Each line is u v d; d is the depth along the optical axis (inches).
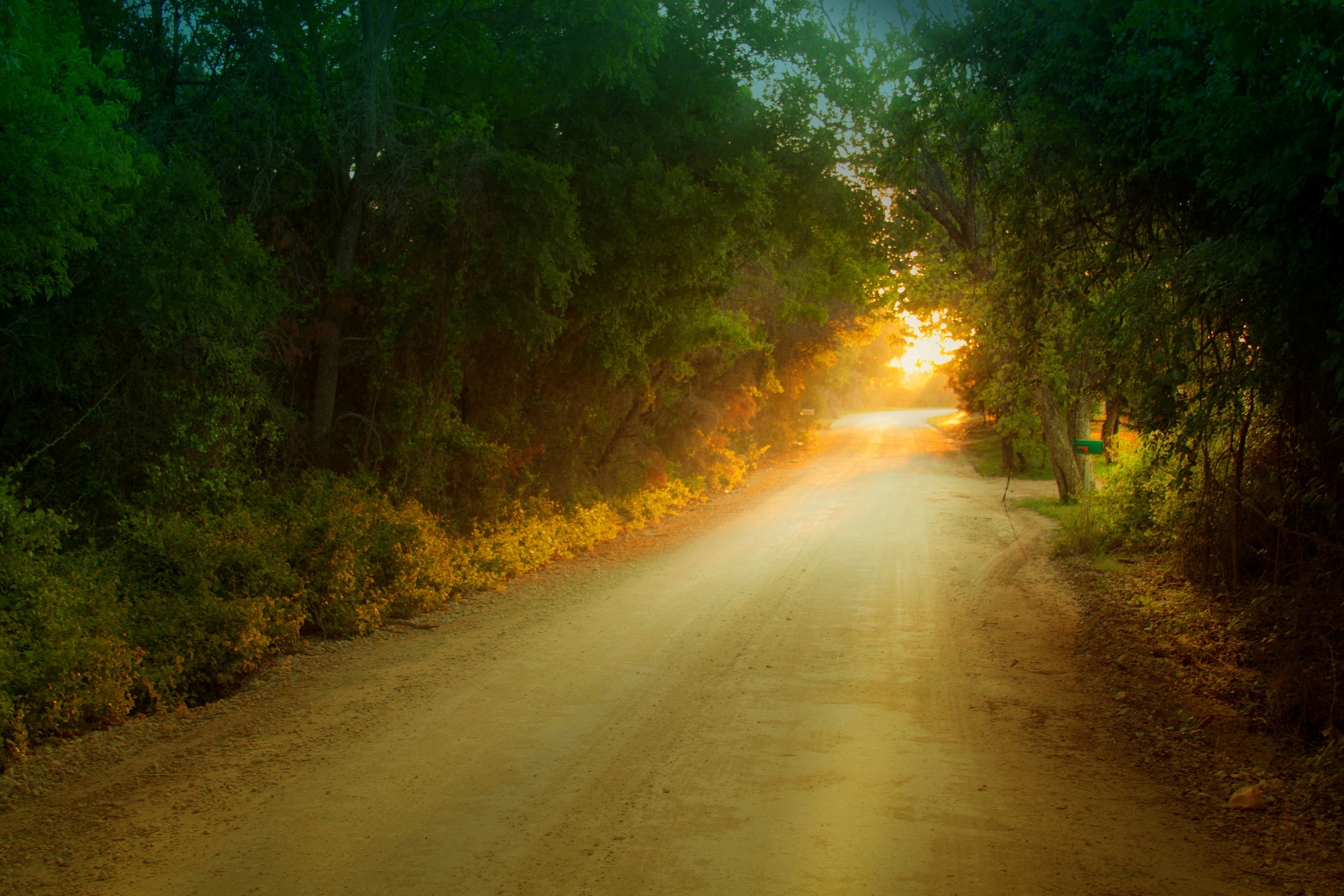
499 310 499.2
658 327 619.8
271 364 439.2
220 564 332.2
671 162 574.9
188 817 189.6
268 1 421.4
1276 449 309.4
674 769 214.1
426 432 499.2
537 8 461.4
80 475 343.6
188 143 391.2
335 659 325.1
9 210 244.5
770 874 161.0
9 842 179.5
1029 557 544.7
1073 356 337.7
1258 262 222.2
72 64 258.4
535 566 516.1
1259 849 173.3
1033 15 313.7
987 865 164.1
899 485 1021.8
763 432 1373.0
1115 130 289.6
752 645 338.6
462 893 155.4
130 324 336.8
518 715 256.1
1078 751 227.9
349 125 446.3
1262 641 305.4
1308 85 179.6
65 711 241.0
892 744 231.1
